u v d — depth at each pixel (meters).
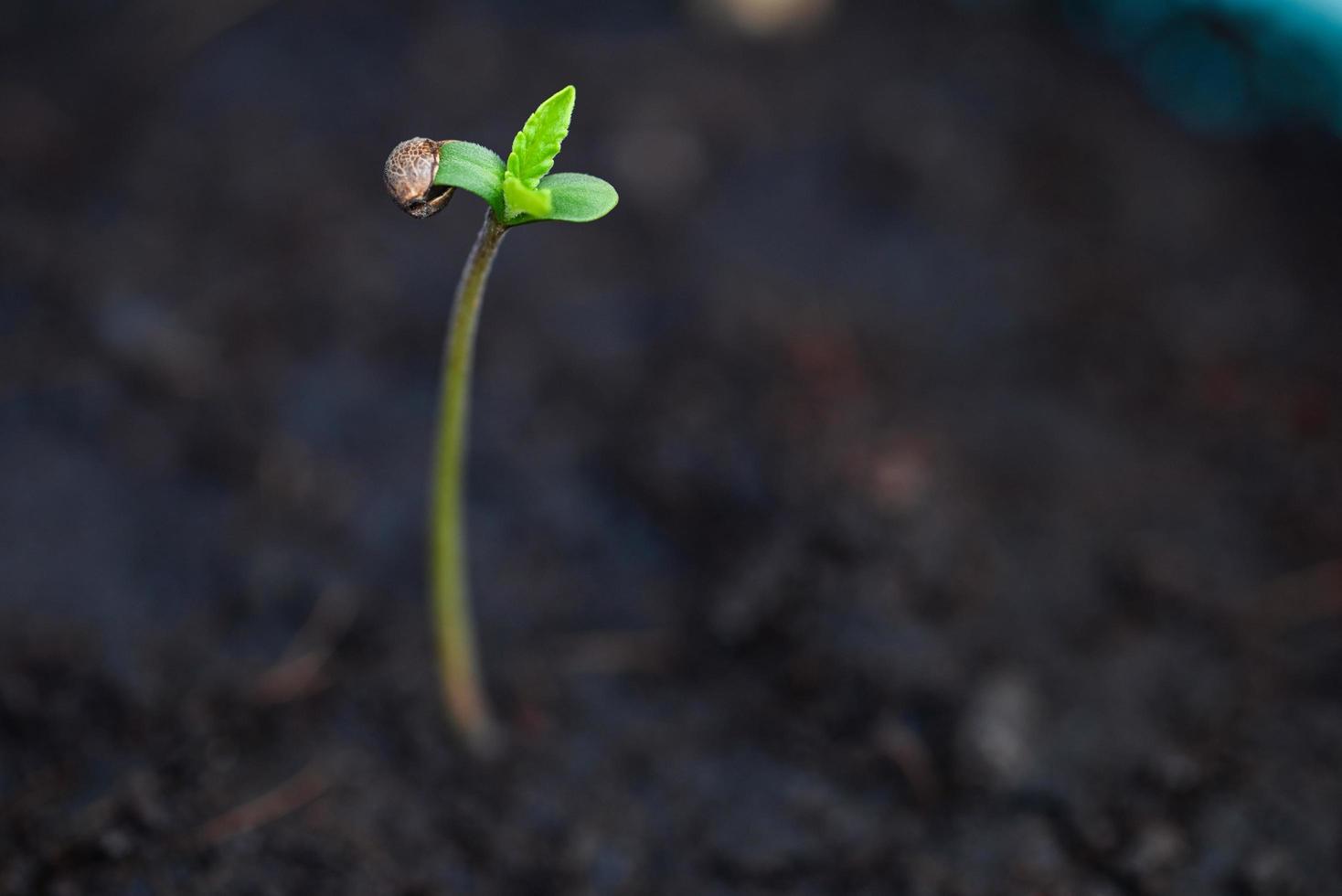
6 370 0.25
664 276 0.30
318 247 0.29
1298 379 0.28
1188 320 0.29
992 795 0.21
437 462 0.19
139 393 0.25
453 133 0.32
